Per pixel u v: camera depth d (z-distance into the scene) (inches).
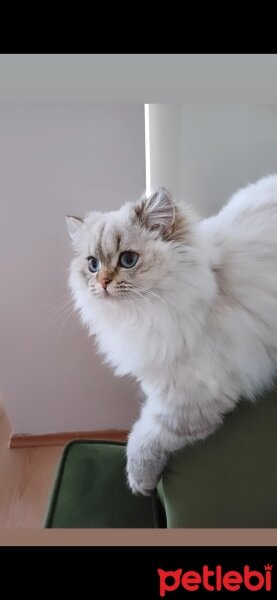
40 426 25.5
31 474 24.0
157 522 15.2
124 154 16.6
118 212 12.9
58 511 15.9
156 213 11.8
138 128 16.0
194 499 12.4
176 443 12.9
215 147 17.8
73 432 25.9
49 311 20.5
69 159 16.5
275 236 13.7
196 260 11.8
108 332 13.4
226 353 12.3
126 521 15.5
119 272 11.7
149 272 11.5
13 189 16.9
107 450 18.3
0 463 24.6
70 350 22.1
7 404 24.3
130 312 12.0
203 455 12.8
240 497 12.2
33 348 22.0
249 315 12.7
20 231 18.0
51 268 19.1
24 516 21.7
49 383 23.5
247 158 18.2
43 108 15.3
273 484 12.2
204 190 18.9
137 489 14.4
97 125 15.8
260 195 15.4
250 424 13.0
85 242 12.8
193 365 12.3
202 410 12.6
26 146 16.0
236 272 13.0
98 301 12.2
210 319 12.3
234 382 12.7
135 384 23.5
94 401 24.6
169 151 17.6
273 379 14.0
